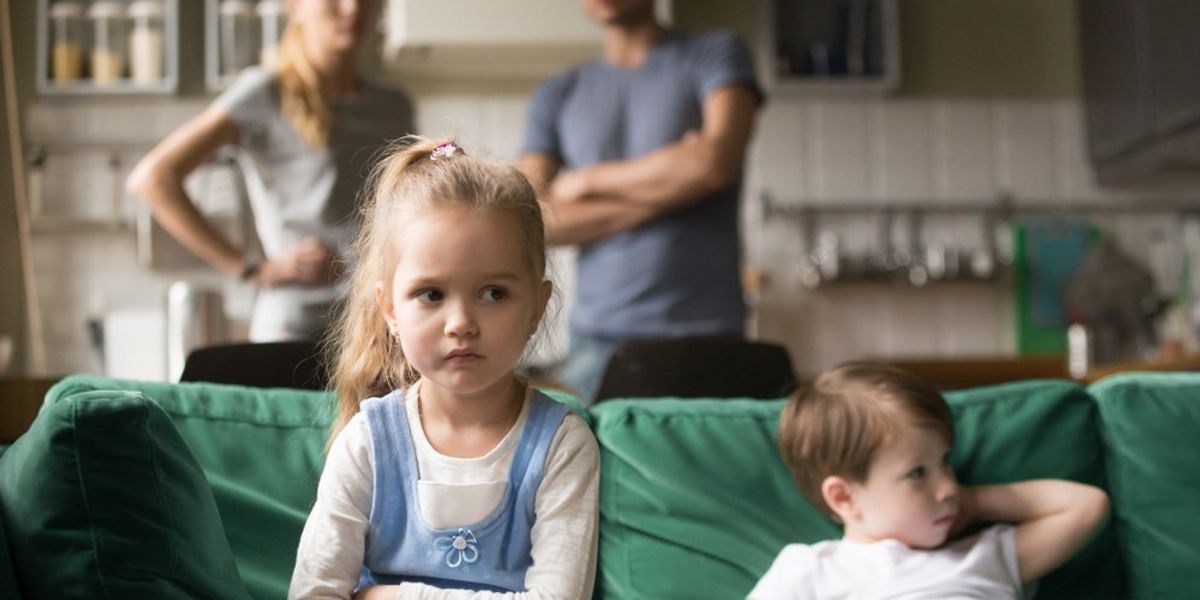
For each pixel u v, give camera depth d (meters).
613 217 2.87
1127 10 4.89
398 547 1.29
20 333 2.69
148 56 4.69
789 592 1.61
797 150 5.26
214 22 4.66
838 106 5.28
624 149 2.98
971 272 5.20
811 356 5.23
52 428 1.22
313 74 2.70
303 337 2.70
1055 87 5.32
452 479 1.28
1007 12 5.33
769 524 1.70
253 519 1.58
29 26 4.70
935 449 1.65
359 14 2.66
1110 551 1.77
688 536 1.67
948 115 5.31
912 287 5.28
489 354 1.22
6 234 2.63
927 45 5.33
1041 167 5.32
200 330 4.16
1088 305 5.12
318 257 2.66
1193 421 1.81
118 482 1.23
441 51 4.70
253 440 1.64
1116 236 5.34
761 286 5.21
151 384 1.67
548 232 1.42
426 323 1.22
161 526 1.25
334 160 2.71
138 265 4.86
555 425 1.31
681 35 2.99
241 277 2.81
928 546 1.66
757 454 1.74
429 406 1.31
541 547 1.26
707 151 2.83
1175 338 5.04
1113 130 5.07
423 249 1.22
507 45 4.62
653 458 1.71
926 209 5.28
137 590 1.22
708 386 2.24
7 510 1.24
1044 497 1.70
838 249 5.21
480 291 1.23
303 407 1.69
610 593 1.67
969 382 3.09
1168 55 4.57
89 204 4.85
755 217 5.23
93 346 4.74
